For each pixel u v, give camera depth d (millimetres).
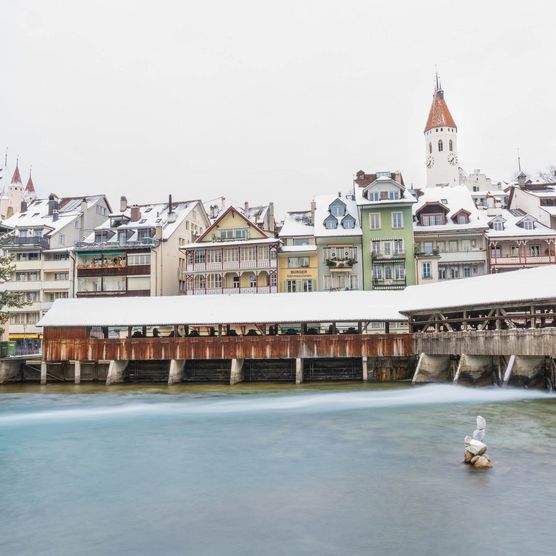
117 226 61562
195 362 42062
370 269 51500
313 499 12391
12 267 44969
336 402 29078
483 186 97688
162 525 11156
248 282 53750
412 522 10844
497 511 11289
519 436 18328
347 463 15453
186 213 62219
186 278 54656
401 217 51500
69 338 41688
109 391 36875
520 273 32219
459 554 9445
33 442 20172
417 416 23359
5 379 42531
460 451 16516
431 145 103312
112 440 20281
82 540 10531
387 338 38594
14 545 10383
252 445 18531
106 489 13766
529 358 30422
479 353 31797
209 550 9891
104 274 55438
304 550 9750
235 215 55062
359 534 10359
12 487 14109
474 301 32969
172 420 24625
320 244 52250
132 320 40938
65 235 63875
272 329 45781
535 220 54312
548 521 10742
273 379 41375
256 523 11070
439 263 52531
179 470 15406
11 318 60500
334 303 40281
